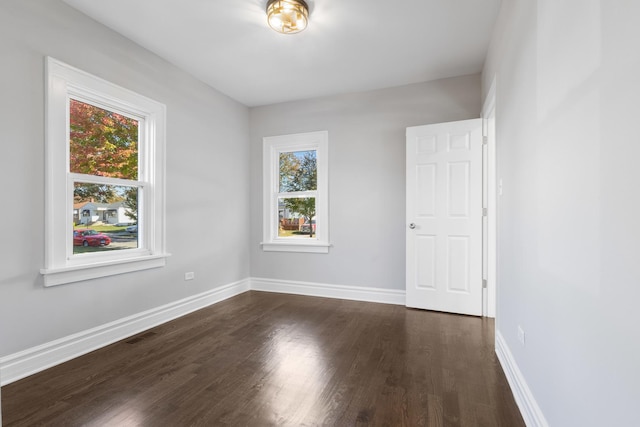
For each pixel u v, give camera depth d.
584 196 0.96
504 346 2.00
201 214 3.32
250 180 4.15
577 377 1.01
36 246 1.96
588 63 0.93
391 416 1.53
